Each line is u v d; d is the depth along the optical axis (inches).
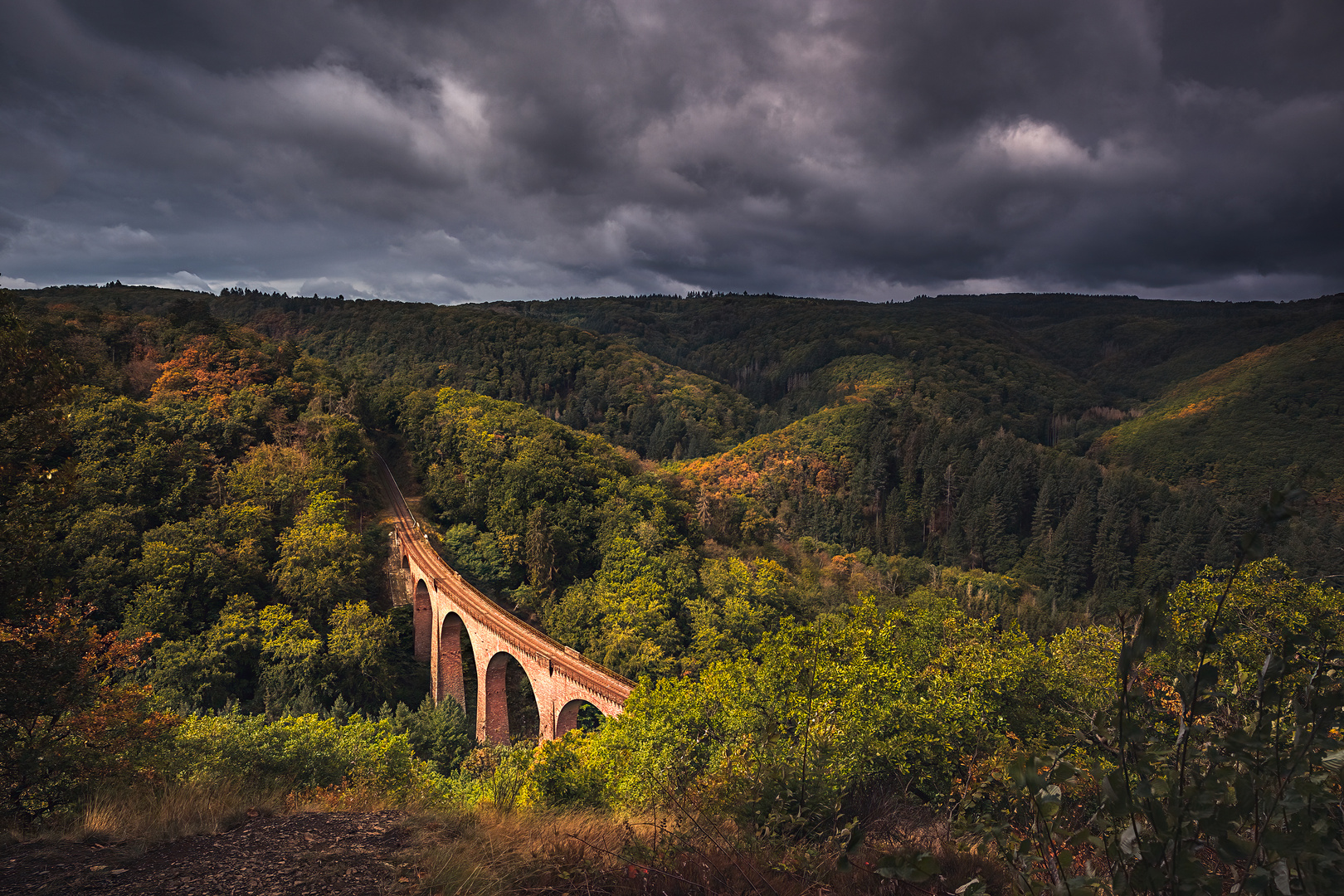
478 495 3486.7
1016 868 122.1
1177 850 86.8
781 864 207.9
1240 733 92.0
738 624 2652.6
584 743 1186.6
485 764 1675.7
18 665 481.7
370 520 3211.1
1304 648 95.1
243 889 238.1
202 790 396.5
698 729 936.3
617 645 2241.6
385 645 2209.6
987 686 847.7
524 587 2847.0
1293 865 87.0
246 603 2105.1
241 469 2778.1
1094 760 107.0
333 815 334.3
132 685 728.3
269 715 1831.9
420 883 232.2
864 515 5689.0
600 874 223.8
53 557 1899.6
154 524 2404.0
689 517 3850.9
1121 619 96.3
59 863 264.8
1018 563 4960.6
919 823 370.6
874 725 719.1
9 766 450.3
